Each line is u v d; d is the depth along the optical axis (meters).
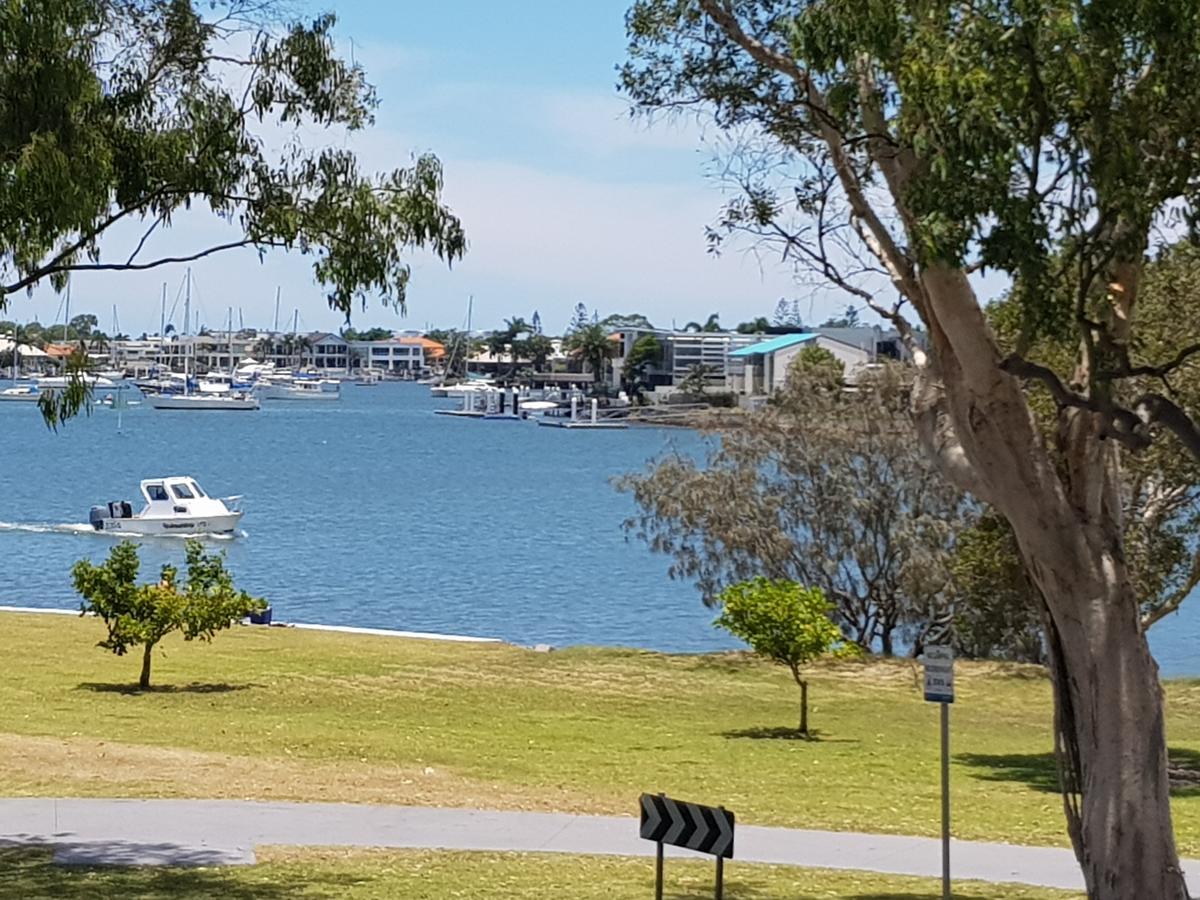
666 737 25.36
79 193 11.77
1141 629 12.38
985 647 35.66
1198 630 47.56
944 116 10.71
